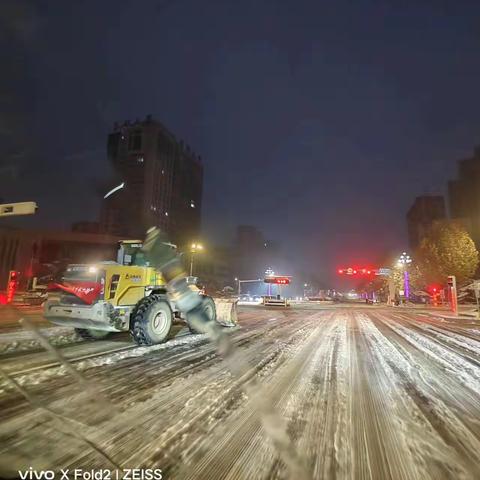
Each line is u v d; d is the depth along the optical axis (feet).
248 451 9.68
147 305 25.05
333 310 105.09
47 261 194.08
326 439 10.61
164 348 24.41
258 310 97.14
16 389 14.66
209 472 8.58
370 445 10.28
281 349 26.25
